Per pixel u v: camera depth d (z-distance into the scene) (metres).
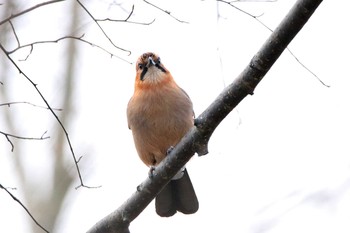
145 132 12.18
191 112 12.21
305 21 8.26
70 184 13.74
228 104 9.13
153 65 12.15
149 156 12.61
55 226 13.00
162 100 11.95
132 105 12.32
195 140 9.63
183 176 12.18
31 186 13.49
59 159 13.95
